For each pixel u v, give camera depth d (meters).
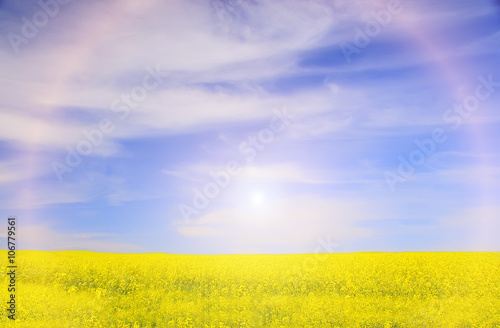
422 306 14.94
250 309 14.54
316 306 14.43
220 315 13.69
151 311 14.03
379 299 16.00
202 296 16.94
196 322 13.23
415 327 13.01
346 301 15.27
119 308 14.28
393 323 13.18
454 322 13.27
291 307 14.51
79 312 13.91
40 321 12.95
